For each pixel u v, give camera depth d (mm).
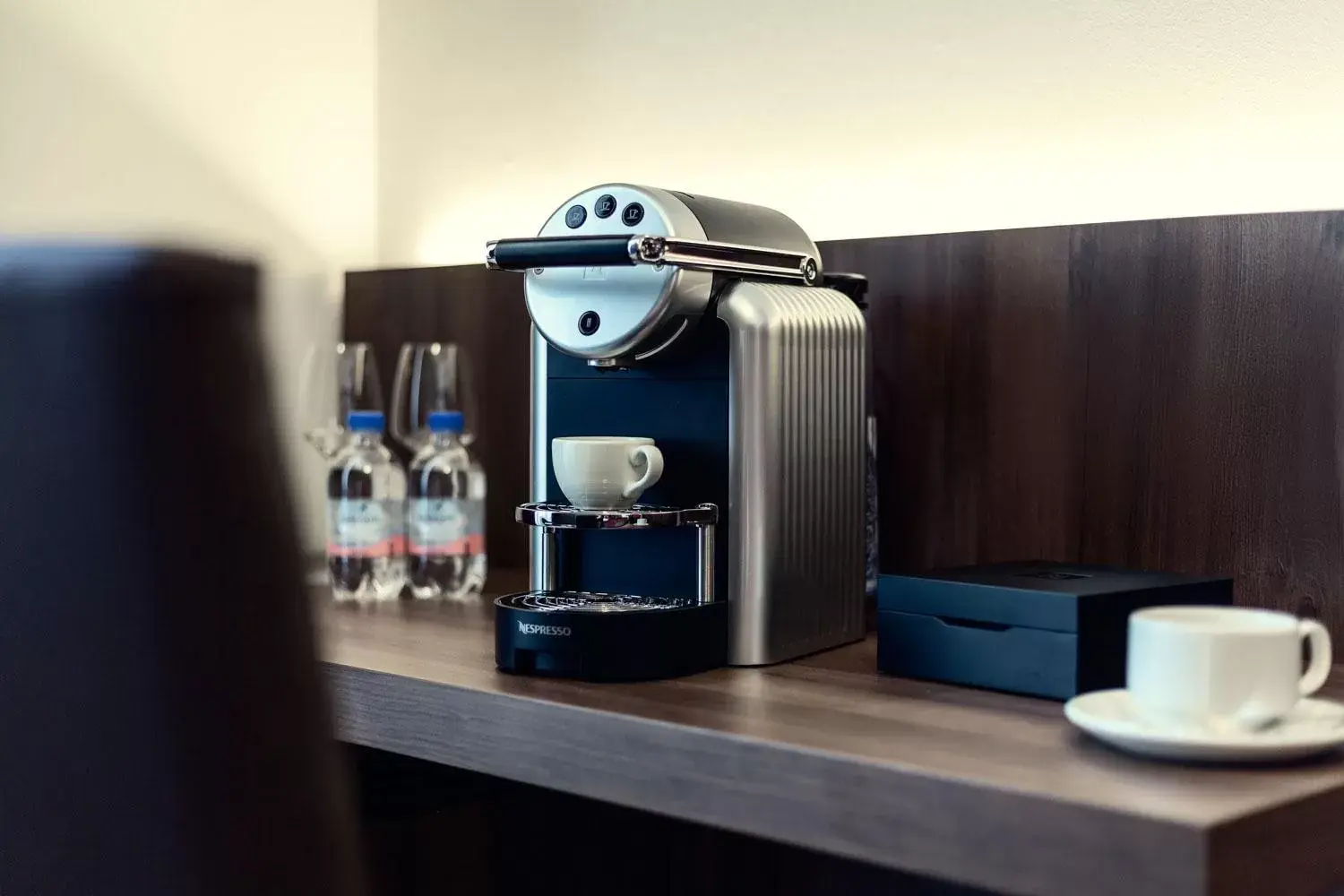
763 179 1521
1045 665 978
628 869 1558
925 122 1398
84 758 428
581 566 1181
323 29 1866
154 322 417
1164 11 1246
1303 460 1143
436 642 1225
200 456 416
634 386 1150
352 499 1529
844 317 1188
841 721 908
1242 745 769
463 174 1820
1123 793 730
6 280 434
